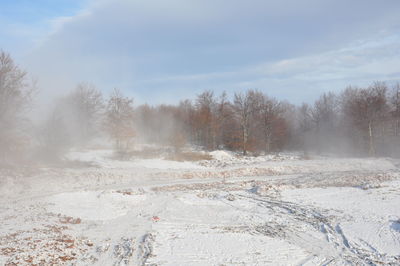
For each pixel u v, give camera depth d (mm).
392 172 36656
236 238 15102
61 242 13195
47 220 16688
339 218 18781
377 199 23125
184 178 36250
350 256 13125
